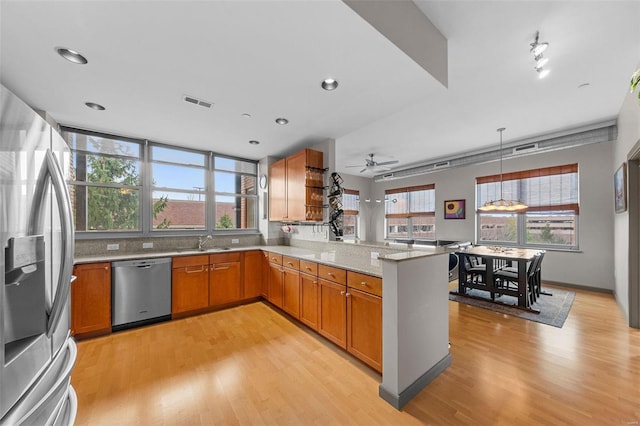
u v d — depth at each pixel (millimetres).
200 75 1939
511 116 3691
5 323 764
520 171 5109
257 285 3885
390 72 1879
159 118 2795
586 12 1782
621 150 3445
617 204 3594
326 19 1375
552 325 2982
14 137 761
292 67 1831
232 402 1747
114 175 3367
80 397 1783
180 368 2137
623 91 2973
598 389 1860
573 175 4508
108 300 2770
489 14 1797
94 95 2258
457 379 2000
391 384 1750
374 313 2016
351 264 2412
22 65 1794
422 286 1958
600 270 4227
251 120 2842
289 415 1636
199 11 1311
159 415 1629
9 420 713
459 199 6027
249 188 4574
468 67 2455
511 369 2123
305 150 3418
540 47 2014
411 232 7227
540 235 4891
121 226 3426
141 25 1408
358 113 2639
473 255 4020
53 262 962
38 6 1258
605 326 2943
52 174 938
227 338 2680
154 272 3059
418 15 1762
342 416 1633
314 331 2842
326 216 3551
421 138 4668
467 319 3182
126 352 2391
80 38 1511
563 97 3107
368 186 8312
